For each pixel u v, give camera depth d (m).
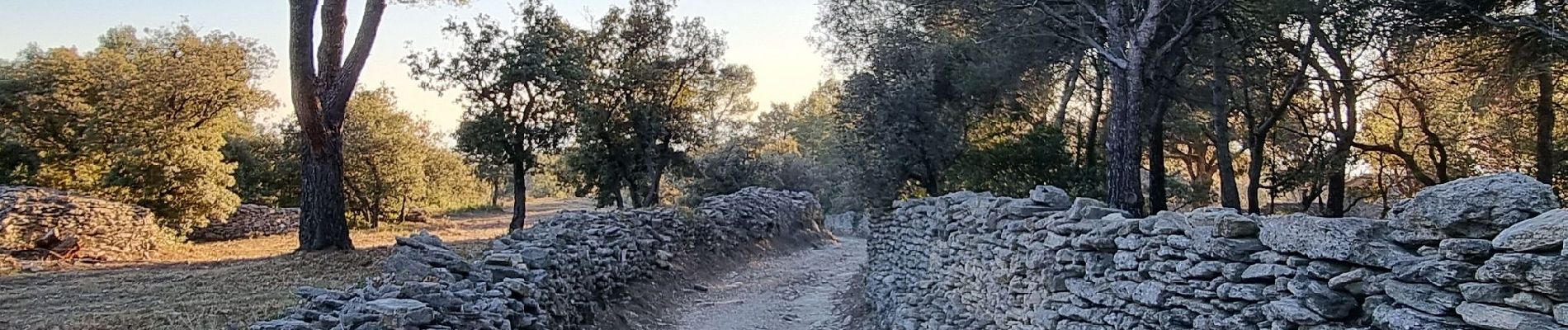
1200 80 17.39
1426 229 3.88
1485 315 3.38
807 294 16.88
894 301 13.06
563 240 12.52
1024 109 20.56
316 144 17.64
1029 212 8.08
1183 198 25.19
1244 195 27.67
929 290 11.63
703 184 37.44
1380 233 4.18
